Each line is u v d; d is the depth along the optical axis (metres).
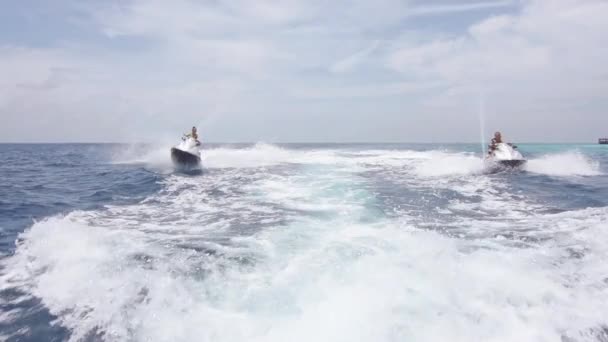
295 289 3.58
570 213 6.87
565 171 13.12
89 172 15.66
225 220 6.49
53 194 9.88
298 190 9.70
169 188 10.30
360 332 2.90
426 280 3.68
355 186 10.27
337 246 4.73
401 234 5.28
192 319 3.15
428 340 2.81
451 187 9.98
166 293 3.58
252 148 29.33
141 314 3.27
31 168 18.44
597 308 3.22
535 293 3.45
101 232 5.64
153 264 4.24
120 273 4.02
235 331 2.97
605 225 5.82
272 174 13.30
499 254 4.42
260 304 3.34
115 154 31.25
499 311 3.16
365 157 21.56
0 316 3.29
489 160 13.58
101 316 3.27
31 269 4.27
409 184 10.59
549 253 4.47
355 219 6.38
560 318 3.08
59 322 3.21
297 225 5.96
